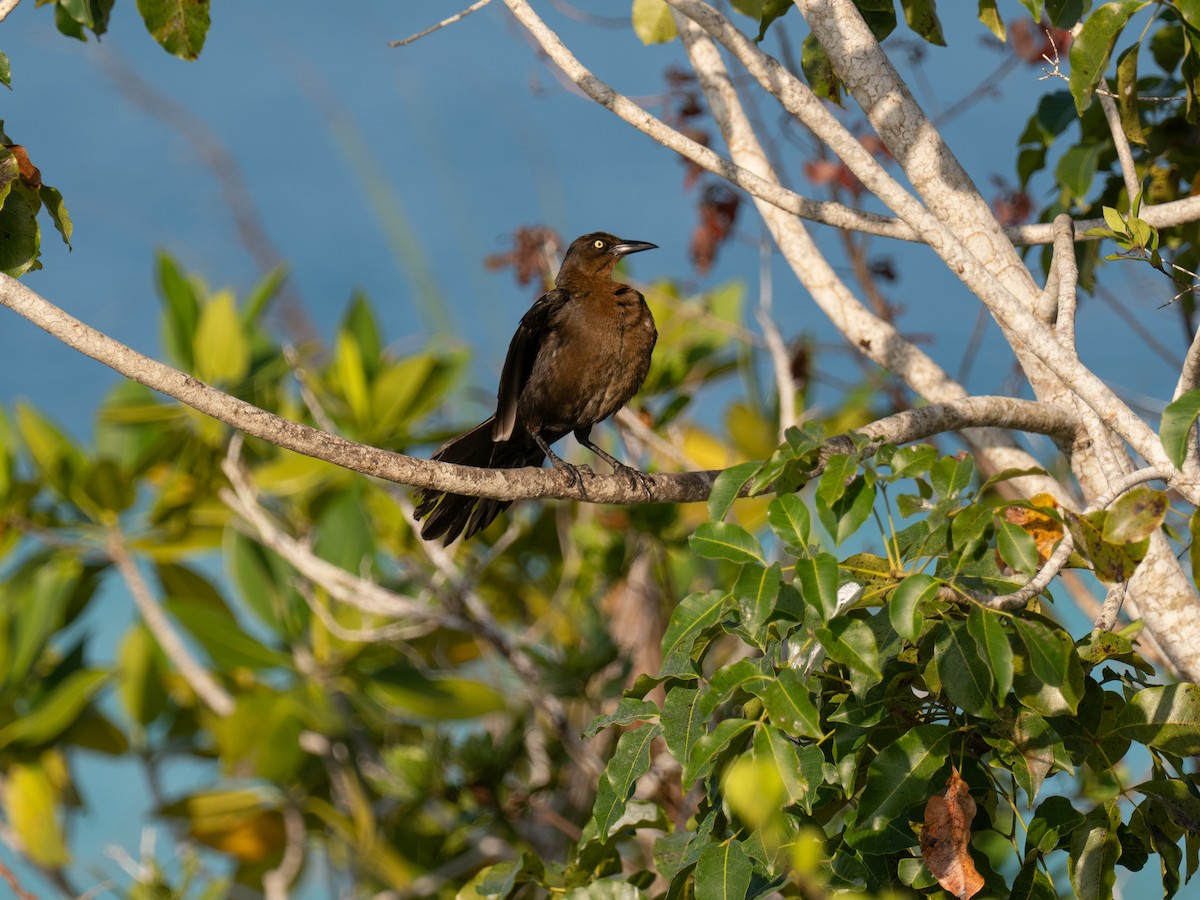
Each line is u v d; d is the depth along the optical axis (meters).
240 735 10.91
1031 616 5.03
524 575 12.55
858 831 4.91
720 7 10.34
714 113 8.91
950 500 5.17
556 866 6.86
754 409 12.59
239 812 11.81
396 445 12.25
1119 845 4.97
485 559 10.73
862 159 6.37
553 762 10.94
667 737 5.21
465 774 10.29
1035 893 4.98
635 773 5.39
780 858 5.09
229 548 12.00
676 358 12.06
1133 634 6.52
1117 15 6.44
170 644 11.91
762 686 4.82
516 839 10.46
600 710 10.59
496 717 12.20
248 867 11.96
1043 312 7.19
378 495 12.34
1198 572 4.84
